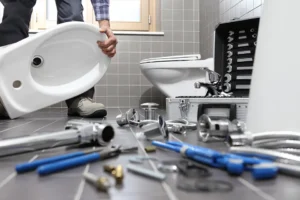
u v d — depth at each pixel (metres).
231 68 1.14
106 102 2.34
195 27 2.39
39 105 1.17
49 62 1.19
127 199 0.27
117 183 0.31
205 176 0.33
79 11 1.35
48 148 0.48
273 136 0.47
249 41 1.11
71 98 1.33
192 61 1.72
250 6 1.38
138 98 2.36
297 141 0.46
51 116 1.39
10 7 1.22
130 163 0.39
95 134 0.51
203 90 1.67
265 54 0.56
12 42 1.23
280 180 0.32
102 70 1.29
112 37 1.23
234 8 1.60
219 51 1.18
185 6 2.39
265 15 0.59
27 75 1.10
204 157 0.38
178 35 2.38
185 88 1.81
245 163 0.35
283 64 0.52
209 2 2.09
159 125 0.59
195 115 0.84
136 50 2.35
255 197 0.27
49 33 1.09
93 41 1.22
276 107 0.52
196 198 0.27
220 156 0.36
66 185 0.31
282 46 0.53
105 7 1.30
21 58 1.07
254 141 0.48
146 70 1.88
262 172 0.32
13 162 0.42
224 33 1.18
